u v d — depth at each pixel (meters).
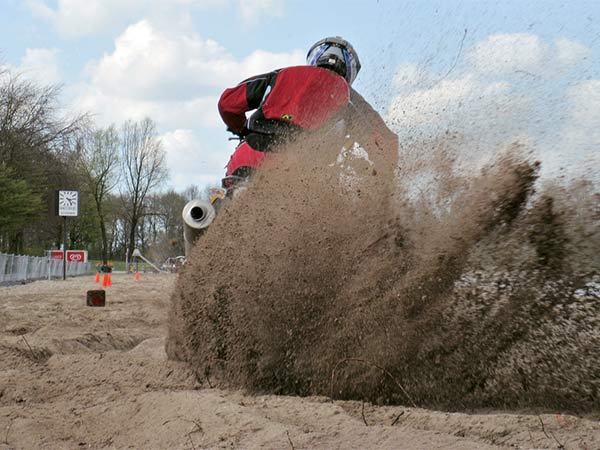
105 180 63.69
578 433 2.92
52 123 43.62
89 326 7.45
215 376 4.29
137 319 8.19
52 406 3.66
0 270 23.95
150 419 3.30
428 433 2.86
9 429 3.20
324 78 4.79
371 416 3.33
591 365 3.77
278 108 4.87
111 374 4.44
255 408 3.40
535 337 3.85
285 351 4.05
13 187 39.28
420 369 3.87
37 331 6.80
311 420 3.15
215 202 4.88
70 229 63.03
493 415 3.26
